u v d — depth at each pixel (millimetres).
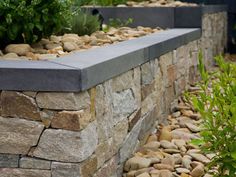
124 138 2973
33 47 3248
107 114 2645
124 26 5766
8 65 2340
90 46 3441
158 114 3893
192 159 3146
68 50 3184
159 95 3916
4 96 2316
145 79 3455
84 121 2314
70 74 2236
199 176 2896
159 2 6531
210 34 6566
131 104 3105
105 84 2607
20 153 2342
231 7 8172
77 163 2285
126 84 2992
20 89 2289
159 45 3783
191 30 5367
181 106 4527
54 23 3305
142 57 3299
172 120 4152
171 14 5859
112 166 2756
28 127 2316
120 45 3441
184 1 7668
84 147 2297
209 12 6367
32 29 3184
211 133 2492
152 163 3010
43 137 2307
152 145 3326
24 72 2273
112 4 6441
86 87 2295
